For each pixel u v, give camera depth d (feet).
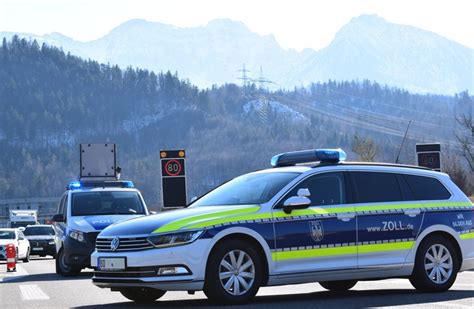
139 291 61.11
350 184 61.26
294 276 57.67
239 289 55.88
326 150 61.57
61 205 109.19
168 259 54.49
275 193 58.54
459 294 61.62
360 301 57.62
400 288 67.67
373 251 60.75
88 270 114.93
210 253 55.26
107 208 102.58
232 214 56.49
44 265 144.77
